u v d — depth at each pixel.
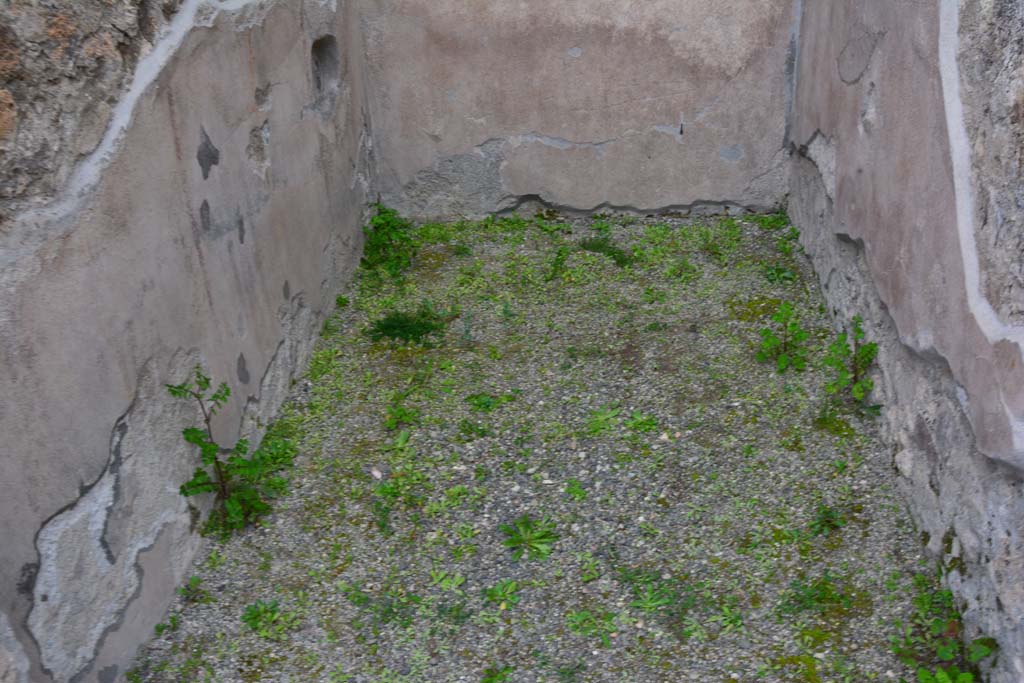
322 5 4.32
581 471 3.56
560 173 5.32
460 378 4.14
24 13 2.23
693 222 5.32
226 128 3.32
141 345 2.74
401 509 3.41
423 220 5.45
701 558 3.15
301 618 2.99
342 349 4.36
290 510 3.40
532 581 3.11
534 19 4.96
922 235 3.05
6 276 2.13
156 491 2.88
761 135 5.16
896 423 3.43
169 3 2.91
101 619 2.58
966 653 2.70
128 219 2.65
